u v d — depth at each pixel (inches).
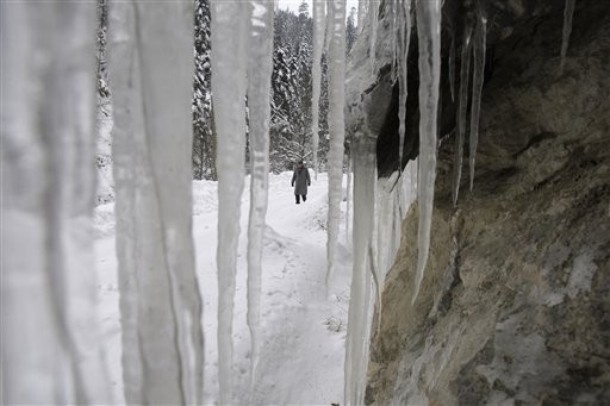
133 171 52.1
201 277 279.4
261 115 80.0
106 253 318.3
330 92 98.6
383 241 137.4
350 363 119.6
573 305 80.8
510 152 112.4
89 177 34.8
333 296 299.1
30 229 31.1
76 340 31.6
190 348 51.8
